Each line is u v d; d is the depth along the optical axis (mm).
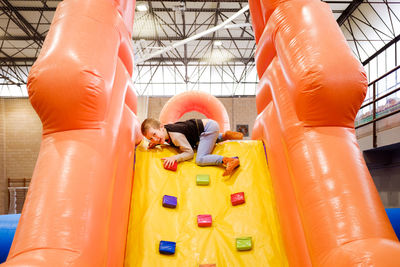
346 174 1742
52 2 12062
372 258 1363
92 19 1976
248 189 2396
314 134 1892
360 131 8508
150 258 2023
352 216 1606
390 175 6961
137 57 12938
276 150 2252
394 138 5828
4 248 2689
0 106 15453
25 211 1619
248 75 17156
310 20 2010
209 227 2189
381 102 12453
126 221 2117
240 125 16703
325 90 1796
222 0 12047
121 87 2211
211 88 17453
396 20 11828
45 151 1773
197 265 2008
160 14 13258
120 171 2055
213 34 14781
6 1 11547
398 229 3062
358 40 13734
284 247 2078
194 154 2719
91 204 1645
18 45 14867
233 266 2006
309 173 1802
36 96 1740
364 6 12375
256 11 2701
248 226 2188
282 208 2111
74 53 1777
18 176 14977
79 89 1726
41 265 1354
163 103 16844
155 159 2570
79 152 1738
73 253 1482
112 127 1951
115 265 1862
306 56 1873
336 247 1556
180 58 16250
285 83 2164
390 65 12680
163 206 2279
